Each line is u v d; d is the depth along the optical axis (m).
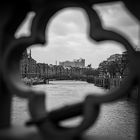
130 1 2.01
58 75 164.75
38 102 2.27
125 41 1.99
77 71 172.50
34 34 2.26
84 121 2.09
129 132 15.58
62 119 2.24
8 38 2.45
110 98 2.02
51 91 62.09
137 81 1.99
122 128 16.69
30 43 2.31
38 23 2.28
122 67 48.22
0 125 2.36
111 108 27.80
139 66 1.94
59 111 2.21
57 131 2.17
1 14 2.41
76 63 184.88
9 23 2.41
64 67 173.62
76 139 2.14
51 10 2.29
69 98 41.25
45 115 2.21
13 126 2.41
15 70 2.41
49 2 2.25
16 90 2.30
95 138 2.19
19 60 2.47
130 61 1.97
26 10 2.43
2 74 2.37
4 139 2.13
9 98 2.48
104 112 24.95
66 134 2.14
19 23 2.52
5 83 2.38
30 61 107.00
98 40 2.14
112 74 63.84
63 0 2.20
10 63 2.37
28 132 2.21
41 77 125.62
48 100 36.59
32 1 2.30
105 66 83.06
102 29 2.08
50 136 2.20
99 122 18.86
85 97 2.10
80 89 70.25
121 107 27.88
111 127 17.03
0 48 2.39
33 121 2.22
